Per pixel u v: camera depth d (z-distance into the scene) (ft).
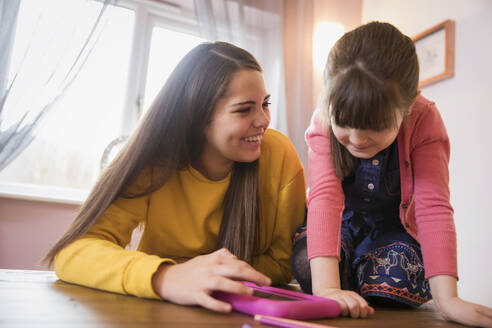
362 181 2.64
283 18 7.36
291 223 3.12
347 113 1.95
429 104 2.52
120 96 6.78
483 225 5.43
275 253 3.24
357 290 2.70
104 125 6.72
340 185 2.51
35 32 5.57
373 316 2.00
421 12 6.89
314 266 2.23
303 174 3.18
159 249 2.95
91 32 5.74
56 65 5.58
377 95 1.90
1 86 5.34
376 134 1.98
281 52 7.10
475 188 5.59
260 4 7.15
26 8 5.58
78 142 6.60
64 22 5.67
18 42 5.53
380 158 2.54
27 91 5.48
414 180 2.45
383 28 2.15
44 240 5.63
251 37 7.05
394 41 2.09
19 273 2.61
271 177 3.02
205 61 2.53
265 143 3.08
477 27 5.85
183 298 1.65
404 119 2.42
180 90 2.56
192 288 1.63
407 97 2.08
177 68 2.62
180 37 7.20
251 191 2.81
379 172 2.57
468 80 5.87
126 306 1.57
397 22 7.39
